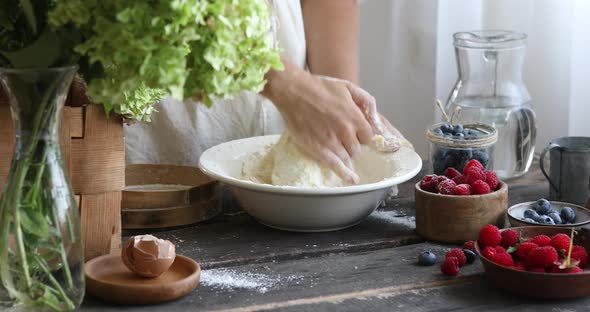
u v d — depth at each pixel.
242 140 1.73
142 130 1.98
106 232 1.45
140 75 1.11
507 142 1.83
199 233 1.58
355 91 1.56
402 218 1.65
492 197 1.53
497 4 2.29
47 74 1.18
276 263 1.48
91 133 1.41
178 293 1.34
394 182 1.54
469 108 1.84
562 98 2.21
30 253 1.23
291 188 1.50
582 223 1.50
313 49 1.94
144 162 2.00
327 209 1.54
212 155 1.66
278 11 1.91
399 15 2.35
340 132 1.52
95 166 1.42
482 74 1.87
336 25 1.92
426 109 2.39
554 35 2.19
